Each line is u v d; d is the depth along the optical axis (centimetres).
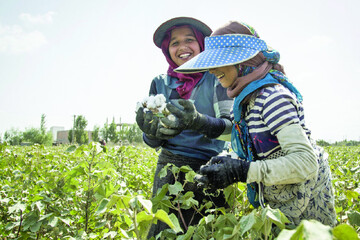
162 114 192
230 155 201
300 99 163
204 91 235
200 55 165
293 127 139
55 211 215
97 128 4450
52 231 195
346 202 229
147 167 474
